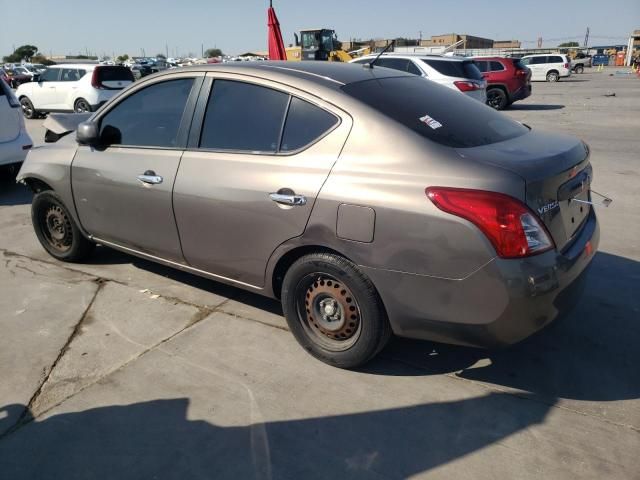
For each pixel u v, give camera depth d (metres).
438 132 2.85
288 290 3.18
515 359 3.25
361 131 2.86
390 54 12.56
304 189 2.93
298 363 3.21
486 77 17.05
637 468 2.40
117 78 15.27
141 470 2.42
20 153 7.04
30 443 2.58
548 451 2.51
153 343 3.44
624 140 10.59
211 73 3.50
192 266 3.72
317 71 3.27
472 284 2.54
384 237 2.69
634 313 3.75
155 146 3.72
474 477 2.36
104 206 4.06
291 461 2.46
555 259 2.59
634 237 5.23
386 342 3.01
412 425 2.69
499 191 2.47
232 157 3.29
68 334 3.56
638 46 63.25
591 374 3.09
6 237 5.45
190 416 2.76
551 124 13.15
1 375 3.12
